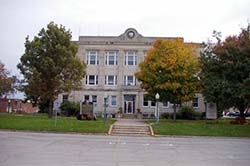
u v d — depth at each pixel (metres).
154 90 50.97
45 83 45.47
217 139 31.95
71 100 70.44
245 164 15.99
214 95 44.06
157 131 36.25
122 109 69.88
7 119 41.06
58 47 44.97
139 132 36.41
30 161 15.20
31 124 37.81
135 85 71.00
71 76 46.66
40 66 44.84
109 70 72.06
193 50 53.78
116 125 39.69
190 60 50.34
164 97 50.69
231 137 34.41
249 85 39.91
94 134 34.31
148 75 50.88
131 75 71.69
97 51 72.44
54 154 17.84
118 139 29.17
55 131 35.19
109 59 72.38
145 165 15.02
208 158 17.91
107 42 72.00
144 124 42.62
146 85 51.50
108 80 72.19
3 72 53.19
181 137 33.81
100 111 71.00
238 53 43.53
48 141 24.91
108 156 17.70
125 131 36.56
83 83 71.50
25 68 45.81
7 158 15.87
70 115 63.09
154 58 51.22
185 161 16.58
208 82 44.28
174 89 49.53
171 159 17.20
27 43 45.69
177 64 49.97
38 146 21.41
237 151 21.53
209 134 35.62
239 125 41.75
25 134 30.92
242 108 45.47
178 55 50.16
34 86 45.06
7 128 35.88
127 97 71.25
